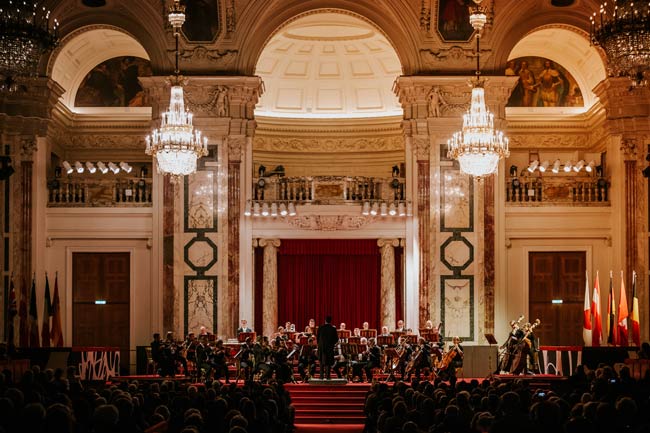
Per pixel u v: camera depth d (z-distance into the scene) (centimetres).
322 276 3484
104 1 3384
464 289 3334
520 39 3409
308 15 3456
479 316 3325
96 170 3653
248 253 3356
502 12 3378
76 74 3878
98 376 2981
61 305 3378
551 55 3891
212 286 3334
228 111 3356
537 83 3922
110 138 3916
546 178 3428
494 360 2966
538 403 1147
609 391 1767
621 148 3366
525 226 3397
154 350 2888
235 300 3328
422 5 3366
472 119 2752
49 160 3475
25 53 2286
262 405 1717
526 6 3394
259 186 3400
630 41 2314
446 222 3344
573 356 2972
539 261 3419
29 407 1062
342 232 3381
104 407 1131
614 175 3397
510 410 1278
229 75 3347
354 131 4078
